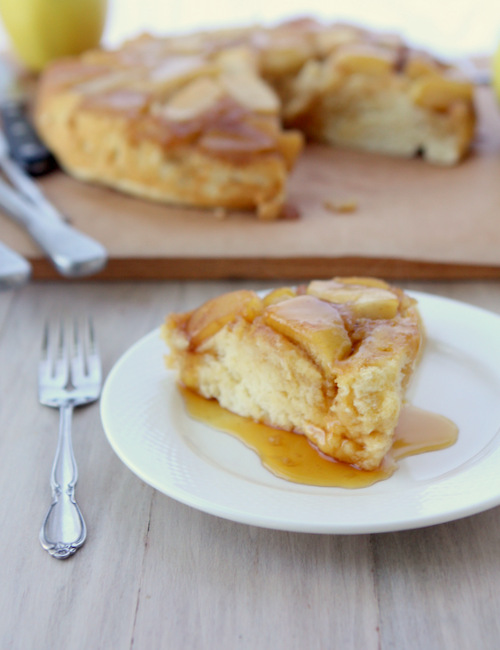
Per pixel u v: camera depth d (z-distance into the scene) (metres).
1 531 0.37
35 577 0.35
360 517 0.34
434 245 0.55
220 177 0.60
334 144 0.74
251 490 0.36
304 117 0.74
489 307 0.51
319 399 0.40
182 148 0.60
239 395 0.41
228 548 0.36
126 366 0.42
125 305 0.52
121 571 0.35
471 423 0.40
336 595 0.34
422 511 0.34
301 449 0.39
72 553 0.36
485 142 0.72
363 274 0.54
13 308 0.52
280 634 0.33
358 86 0.70
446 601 0.34
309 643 0.33
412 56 0.70
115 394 0.41
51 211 0.59
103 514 0.37
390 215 0.59
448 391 0.42
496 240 0.56
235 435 0.40
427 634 0.33
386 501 0.35
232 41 0.74
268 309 0.42
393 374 0.38
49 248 0.53
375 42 0.74
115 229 0.58
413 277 0.54
